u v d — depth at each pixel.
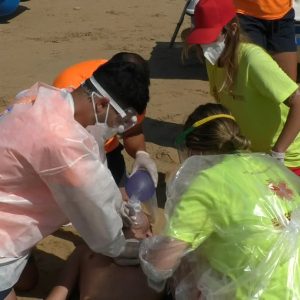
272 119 4.26
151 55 9.10
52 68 8.61
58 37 10.12
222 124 3.27
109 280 3.82
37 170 3.00
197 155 3.26
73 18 11.34
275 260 3.02
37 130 2.98
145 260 3.21
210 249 3.16
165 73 8.29
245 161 3.20
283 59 5.95
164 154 5.96
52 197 3.16
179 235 3.09
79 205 3.07
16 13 11.76
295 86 4.00
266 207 3.06
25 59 8.99
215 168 3.14
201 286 3.20
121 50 9.41
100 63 4.39
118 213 3.36
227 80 4.21
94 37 10.10
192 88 7.73
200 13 4.03
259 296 3.01
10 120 3.06
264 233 3.03
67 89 3.39
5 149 3.00
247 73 4.11
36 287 4.15
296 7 7.46
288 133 4.08
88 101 3.07
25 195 3.14
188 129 3.32
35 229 3.22
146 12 11.69
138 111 3.13
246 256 3.04
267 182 3.14
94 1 12.66
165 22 10.98
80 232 3.22
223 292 3.10
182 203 3.09
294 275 3.03
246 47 4.12
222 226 3.06
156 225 4.33
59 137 2.96
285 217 3.06
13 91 7.71
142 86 3.09
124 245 3.49
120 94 3.05
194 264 3.32
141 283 3.81
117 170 4.70
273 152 4.14
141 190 4.02
